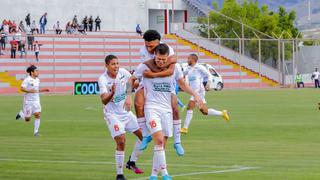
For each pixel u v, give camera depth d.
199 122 48.25
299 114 54.84
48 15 124.12
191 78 42.12
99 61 111.25
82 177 23.66
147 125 21.38
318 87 118.50
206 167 25.78
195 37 121.94
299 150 31.59
